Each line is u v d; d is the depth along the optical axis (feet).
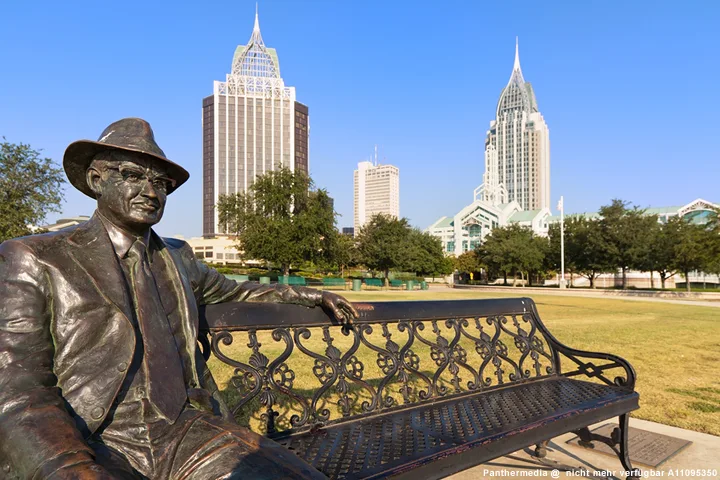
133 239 5.50
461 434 7.77
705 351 26.91
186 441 4.94
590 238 128.88
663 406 16.08
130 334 5.01
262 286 7.97
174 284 5.91
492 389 11.03
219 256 223.10
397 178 629.10
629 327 38.27
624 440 10.33
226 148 342.64
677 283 166.71
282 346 26.45
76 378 4.75
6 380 4.28
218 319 7.29
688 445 12.55
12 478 4.00
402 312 9.93
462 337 30.45
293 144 355.77
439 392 10.15
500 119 558.97
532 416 8.84
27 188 74.69
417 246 160.45
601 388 11.08
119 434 4.88
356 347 8.98
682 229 109.91
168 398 5.18
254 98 347.15
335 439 7.52
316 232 121.08
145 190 5.30
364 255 150.71
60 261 4.92
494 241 168.66
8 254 4.80
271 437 7.52
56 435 3.98
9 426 4.00
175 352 5.45
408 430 7.98
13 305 4.58
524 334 12.59
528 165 529.86
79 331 4.82
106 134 5.32
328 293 8.46
